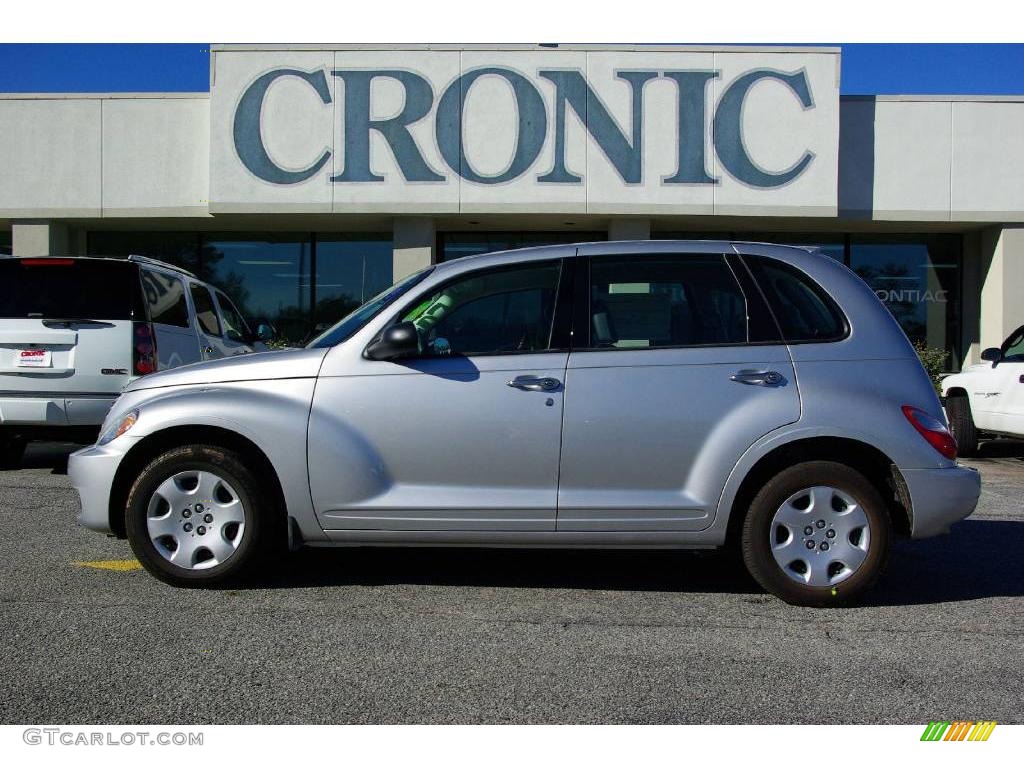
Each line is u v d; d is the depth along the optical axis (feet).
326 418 16.03
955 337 54.13
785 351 16.05
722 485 15.71
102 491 16.49
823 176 47.93
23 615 15.20
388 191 48.03
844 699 12.19
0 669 12.90
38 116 50.31
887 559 15.78
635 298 16.39
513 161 47.83
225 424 16.06
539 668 13.14
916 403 15.94
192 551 16.43
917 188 49.85
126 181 50.29
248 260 54.39
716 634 14.66
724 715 11.68
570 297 16.37
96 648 13.73
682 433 15.74
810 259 16.75
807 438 15.79
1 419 27.09
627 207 47.96
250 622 14.97
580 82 47.65
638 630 14.83
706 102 47.75
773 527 15.84
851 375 15.92
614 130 47.75
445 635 14.48
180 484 16.39
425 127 47.80
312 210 48.16
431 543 16.25
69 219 51.06
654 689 12.44
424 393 15.99
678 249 16.66
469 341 16.30
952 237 53.93
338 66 47.75
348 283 54.34
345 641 14.15
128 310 27.50
